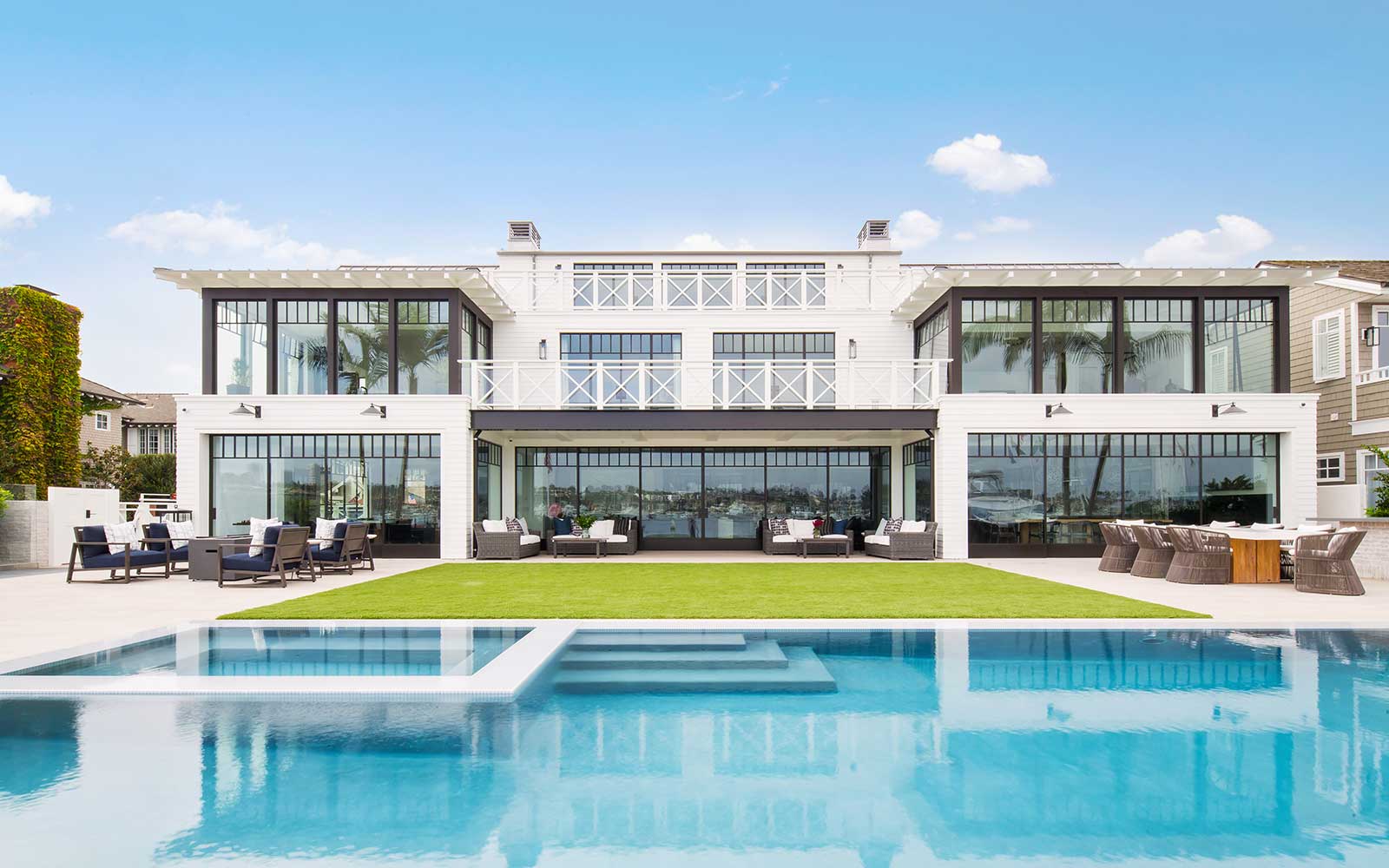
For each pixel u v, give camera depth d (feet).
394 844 10.84
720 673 19.36
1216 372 49.42
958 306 49.14
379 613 26.05
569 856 10.50
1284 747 14.56
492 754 14.16
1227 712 16.53
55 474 66.03
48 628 24.27
